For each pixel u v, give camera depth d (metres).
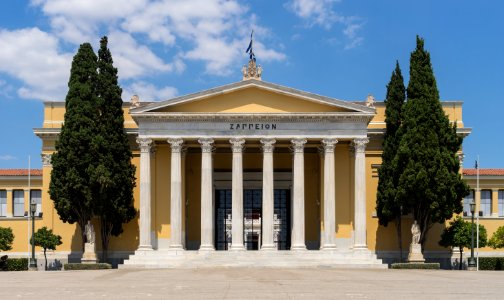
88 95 73.69
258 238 82.81
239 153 73.19
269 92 74.81
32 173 88.50
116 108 75.44
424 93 73.19
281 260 70.19
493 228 84.00
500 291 39.78
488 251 82.88
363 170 73.75
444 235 76.44
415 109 72.81
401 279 49.94
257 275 54.38
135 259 70.69
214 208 81.75
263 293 38.28
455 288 41.78
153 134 73.62
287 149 82.50
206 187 73.19
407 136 72.56
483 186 87.56
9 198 88.25
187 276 53.56
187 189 81.75
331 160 73.62
